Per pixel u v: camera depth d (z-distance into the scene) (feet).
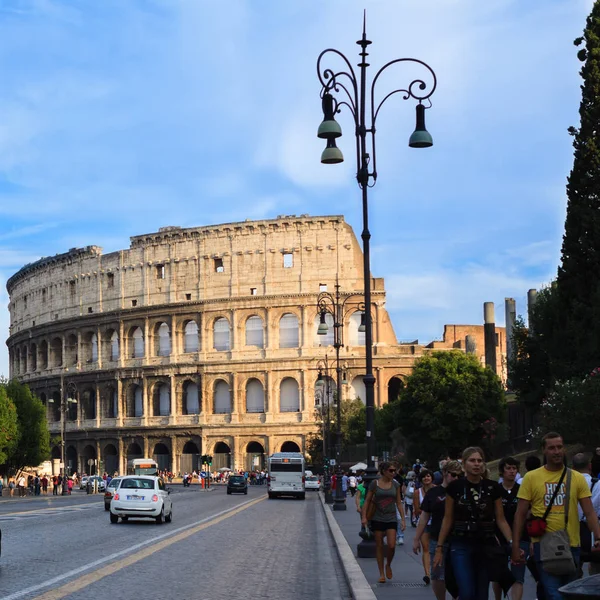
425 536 90.02
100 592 84.12
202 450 592.60
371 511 93.30
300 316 583.58
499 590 66.59
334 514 233.76
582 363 249.96
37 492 444.14
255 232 595.88
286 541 151.53
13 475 490.49
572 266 250.37
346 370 570.87
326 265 583.58
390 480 93.81
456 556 59.67
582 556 62.08
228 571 104.37
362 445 527.40
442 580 68.03
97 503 305.32
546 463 58.90
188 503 308.19
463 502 59.88
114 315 632.79
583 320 248.32
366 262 128.88
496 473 308.81
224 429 588.09
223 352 595.06
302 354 578.25
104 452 633.61
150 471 448.24
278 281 588.50
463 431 419.33
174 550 128.26
